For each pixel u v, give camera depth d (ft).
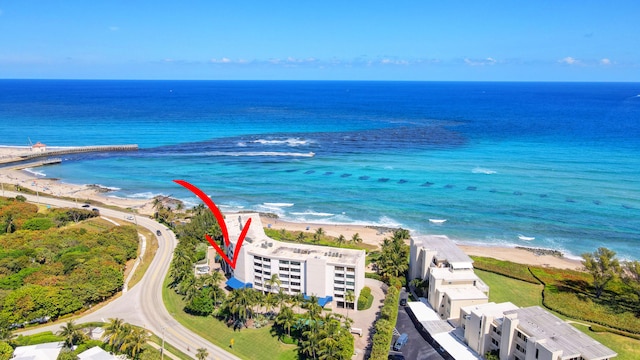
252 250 427.33
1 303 357.00
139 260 499.10
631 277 417.69
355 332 362.74
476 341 328.29
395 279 432.66
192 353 334.03
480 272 478.18
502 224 631.15
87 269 418.72
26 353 309.22
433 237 459.32
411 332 366.63
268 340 352.28
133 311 392.27
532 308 325.21
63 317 378.73
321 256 415.64
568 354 269.44
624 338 353.92
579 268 499.92
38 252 463.01
